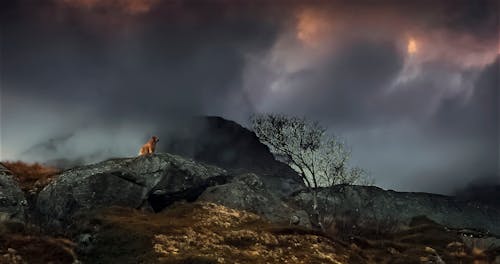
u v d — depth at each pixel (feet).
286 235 161.38
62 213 161.79
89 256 135.74
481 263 179.11
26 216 156.15
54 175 185.37
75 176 172.04
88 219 151.53
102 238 140.77
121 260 133.08
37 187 175.11
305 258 147.64
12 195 157.89
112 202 169.78
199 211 172.45
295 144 243.19
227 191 188.34
